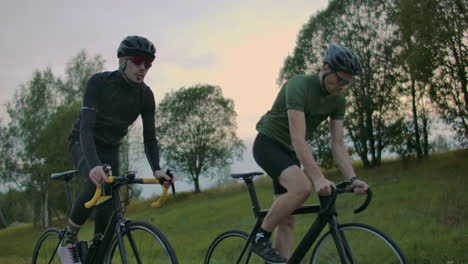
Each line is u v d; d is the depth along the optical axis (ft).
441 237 26.53
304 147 8.58
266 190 109.50
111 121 9.85
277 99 9.64
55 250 11.57
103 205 9.46
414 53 73.20
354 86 106.63
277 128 9.45
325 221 8.66
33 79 128.26
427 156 101.30
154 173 9.45
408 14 74.49
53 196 122.83
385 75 103.91
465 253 21.77
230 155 159.84
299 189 8.67
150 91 10.28
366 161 114.32
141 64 9.40
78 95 129.39
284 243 10.18
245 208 99.30
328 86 8.88
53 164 120.16
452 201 54.13
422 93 79.30
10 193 129.70
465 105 73.51
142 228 8.20
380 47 102.12
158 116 159.84
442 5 71.61
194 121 157.17
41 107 126.72
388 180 88.22
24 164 124.88
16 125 127.65
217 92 157.58
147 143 10.19
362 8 105.81
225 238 10.82
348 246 8.46
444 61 72.23
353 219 51.88
